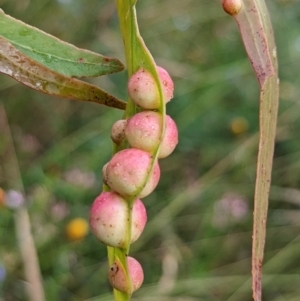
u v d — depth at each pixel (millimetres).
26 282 361
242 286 408
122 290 141
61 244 408
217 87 495
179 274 425
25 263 365
